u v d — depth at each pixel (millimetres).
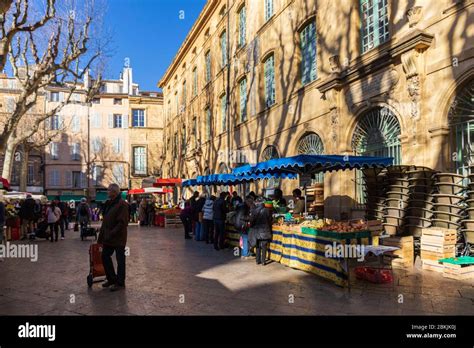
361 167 9203
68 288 6387
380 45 10633
